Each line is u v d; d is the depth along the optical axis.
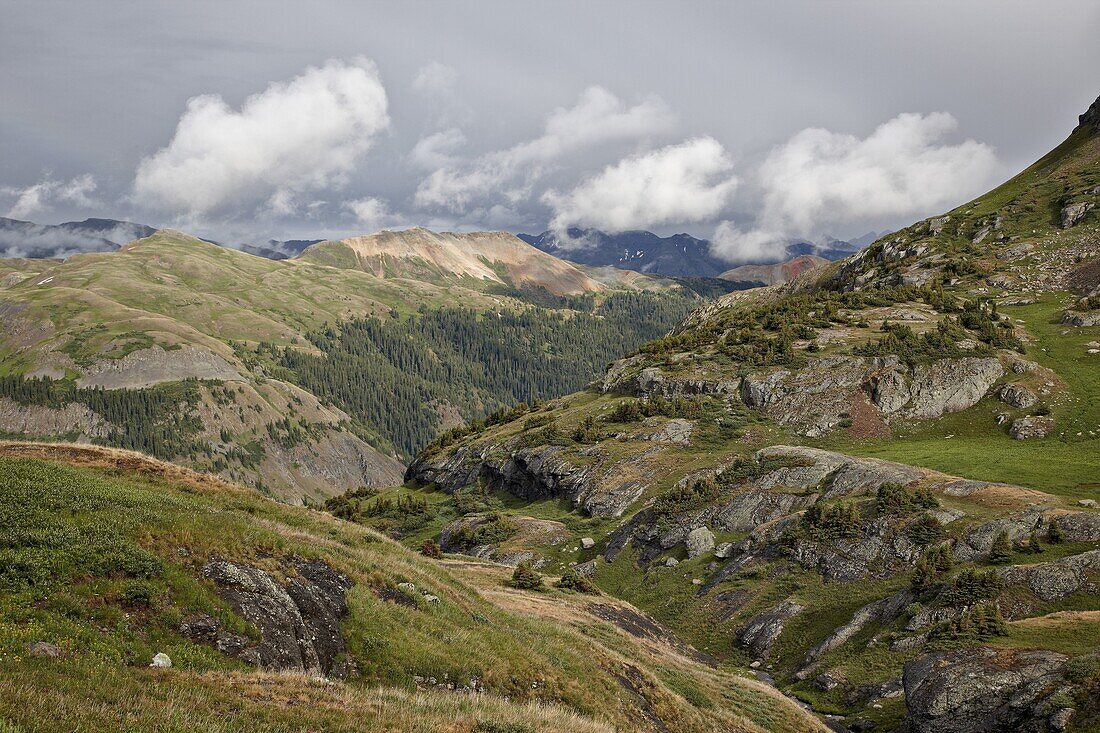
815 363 117.75
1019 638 44.19
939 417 102.25
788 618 62.84
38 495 25.83
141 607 21.28
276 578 26.28
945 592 53.97
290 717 18.06
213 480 39.66
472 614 35.72
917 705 42.53
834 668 53.31
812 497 79.94
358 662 26.31
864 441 100.88
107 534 23.56
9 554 20.89
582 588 60.72
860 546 66.94
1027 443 89.56
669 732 34.09
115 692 16.17
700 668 49.38
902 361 110.75
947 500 68.62
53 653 17.45
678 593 74.94
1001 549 57.50
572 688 32.38
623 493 99.75
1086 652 39.84
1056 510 60.72
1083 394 97.06
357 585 30.16
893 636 53.25
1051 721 35.88
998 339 112.88
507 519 104.62
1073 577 51.38
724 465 95.56
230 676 19.98
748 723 39.84
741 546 76.75
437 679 27.78
